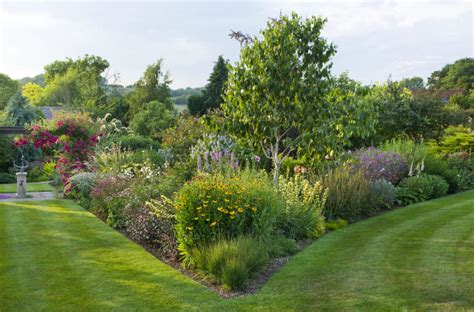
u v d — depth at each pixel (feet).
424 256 19.52
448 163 48.21
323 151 26.32
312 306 14.53
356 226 27.22
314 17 25.85
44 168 65.62
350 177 32.09
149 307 14.78
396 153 42.45
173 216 22.70
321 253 20.85
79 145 47.21
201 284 17.37
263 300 15.19
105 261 20.24
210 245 18.70
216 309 14.52
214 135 31.76
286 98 25.41
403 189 36.55
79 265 19.65
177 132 54.60
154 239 23.68
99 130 52.90
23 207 35.78
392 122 54.80
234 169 29.76
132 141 59.57
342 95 25.79
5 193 46.29
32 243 23.76
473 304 14.17
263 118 26.18
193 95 116.06
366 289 15.79
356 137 53.16
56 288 16.76
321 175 31.53
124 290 16.42
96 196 33.83
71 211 33.65
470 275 16.75
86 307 14.90
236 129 26.89
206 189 20.25
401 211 31.86
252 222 20.30
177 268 19.69
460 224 26.11
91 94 121.39
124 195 30.35
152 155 47.67
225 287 16.74
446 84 166.71
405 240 22.65
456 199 36.88
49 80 163.73
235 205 19.76
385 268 18.03
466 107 95.71
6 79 165.07
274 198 22.02
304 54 25.59
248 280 17.58
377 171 37.45
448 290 15.35
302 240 24.09
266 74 25.49
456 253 19.83
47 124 52.70
